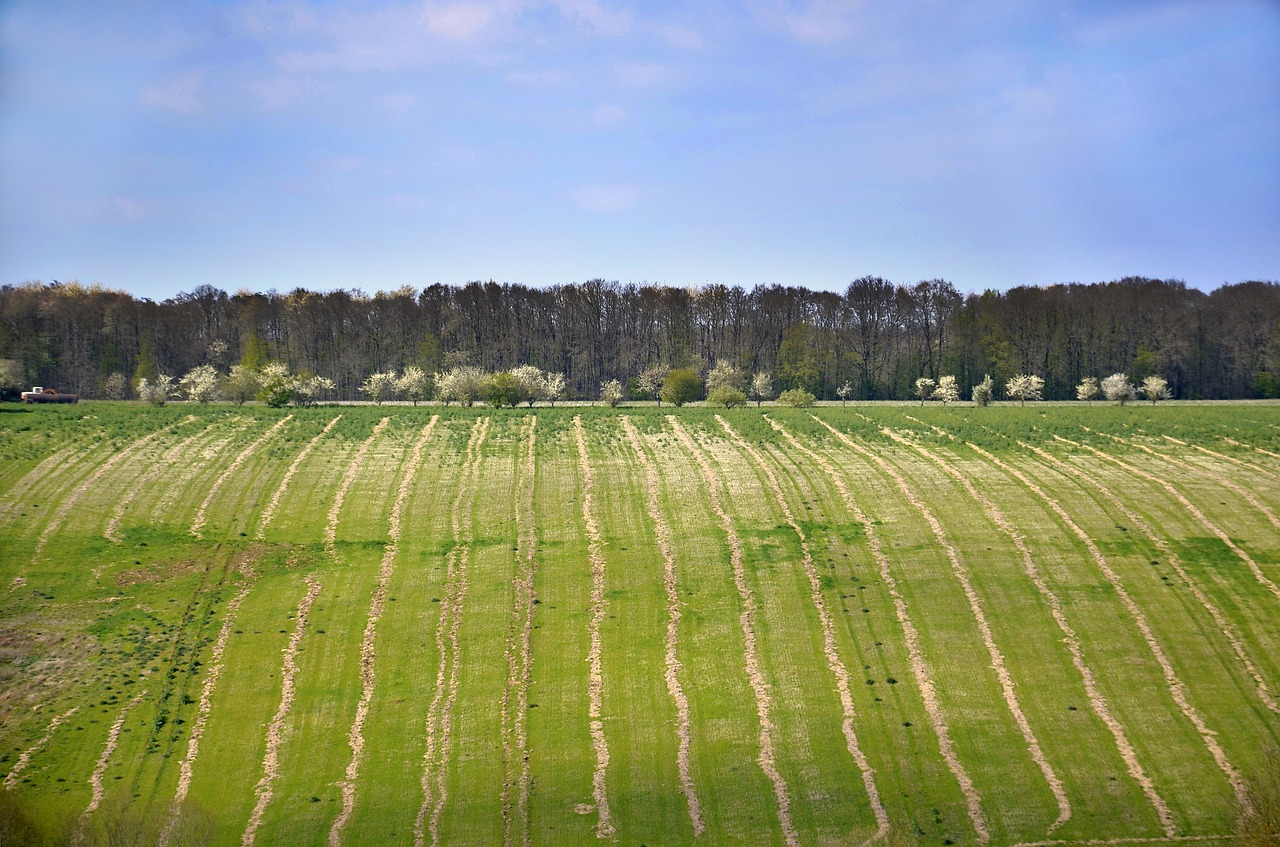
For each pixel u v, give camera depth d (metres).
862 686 48.38
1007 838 37.69
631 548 62.31
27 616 53.47
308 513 67.50
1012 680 48.59
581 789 41.19
